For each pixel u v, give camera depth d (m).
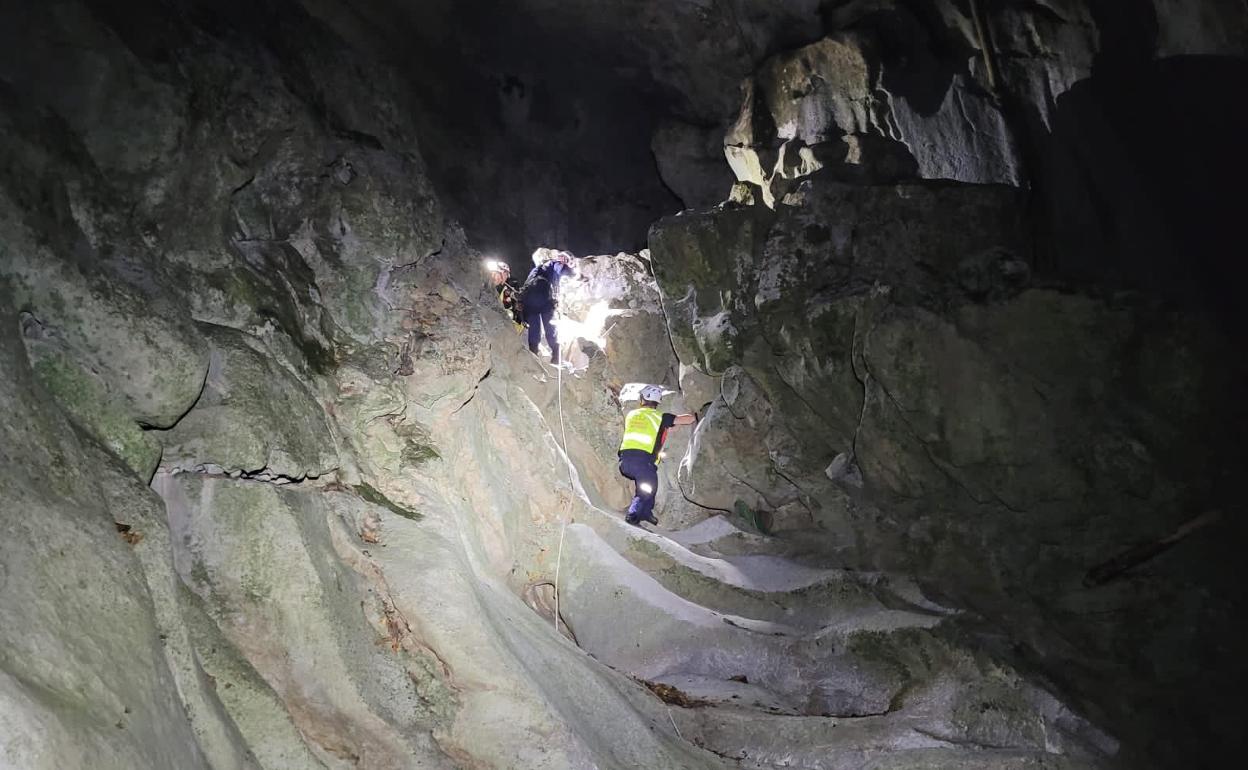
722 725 5.75
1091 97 8.40
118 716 2.71
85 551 3.06
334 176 6.43
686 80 12.76
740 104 12.22
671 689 6.32
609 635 6.85
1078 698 5.75
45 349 3.74
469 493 6.64
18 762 2.17
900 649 6.27
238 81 5.83
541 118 13.43
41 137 4.12
